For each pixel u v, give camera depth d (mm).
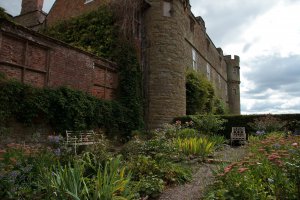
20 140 7633
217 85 29781
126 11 13680
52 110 8578
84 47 14156
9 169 4223
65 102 8977
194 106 16859
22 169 4211
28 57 8516
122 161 5781
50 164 4711
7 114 7121
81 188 3852
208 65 25875
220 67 31922
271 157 3877
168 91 13992
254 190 3373
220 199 3635
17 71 8141
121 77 12922
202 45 23953
